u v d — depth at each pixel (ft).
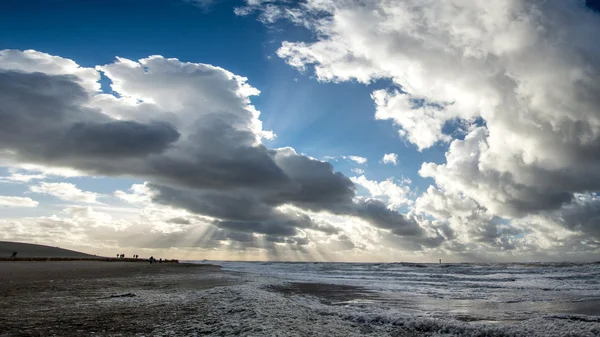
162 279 100.37
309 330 32.96
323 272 190.60
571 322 37.99
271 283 96.22
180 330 31.19
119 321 34.73
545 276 138.41
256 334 30.17
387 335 32.68
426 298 67.62
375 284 103.55
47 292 58.08
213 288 71.72
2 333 28.68
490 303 60.75
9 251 322.96
